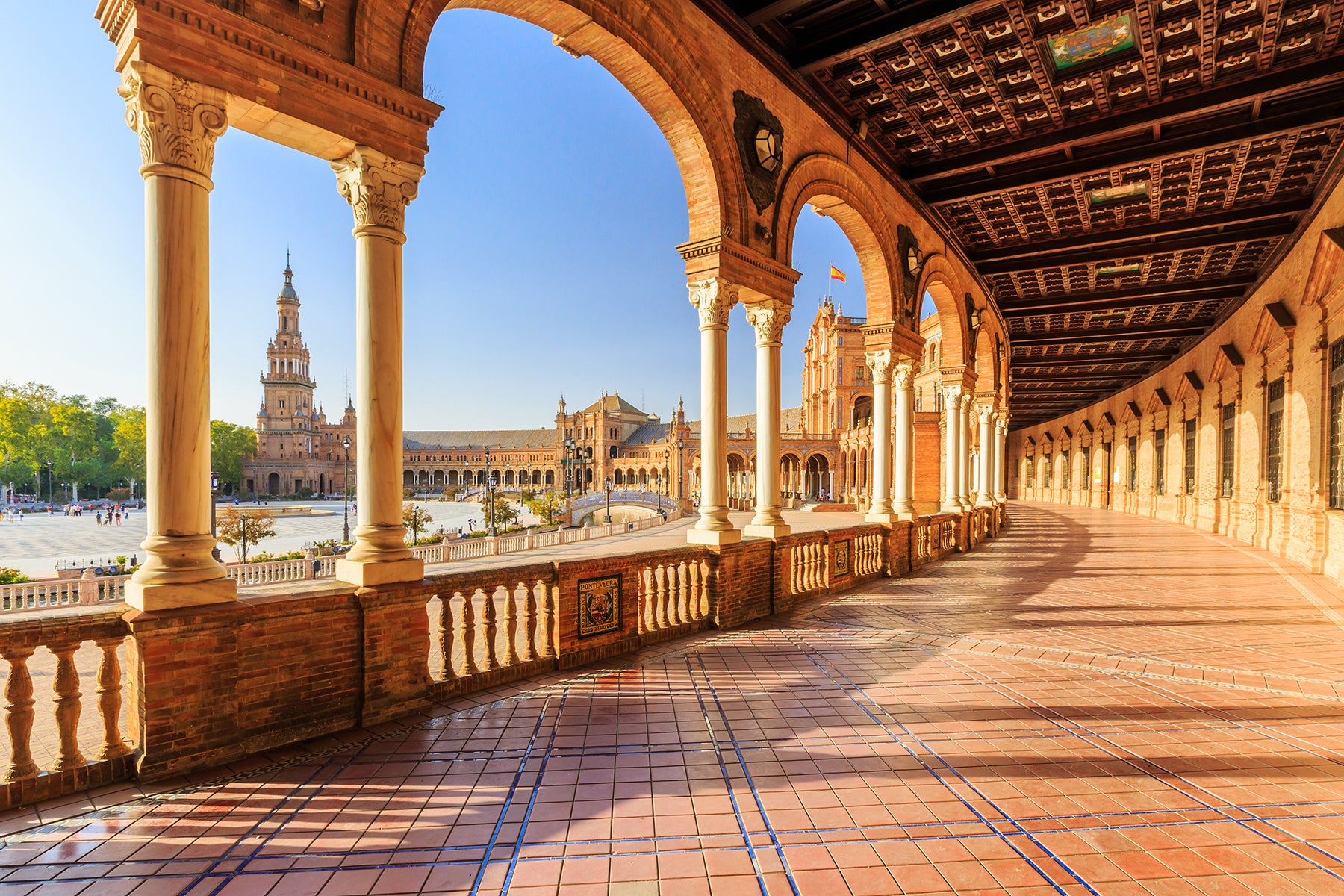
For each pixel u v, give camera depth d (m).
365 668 4.65
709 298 7.87
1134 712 4.97
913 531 12.64
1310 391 12.56
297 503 98.38
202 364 4.07
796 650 6.73
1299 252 13.39
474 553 26.00
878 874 2.96
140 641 3.74
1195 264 16.08
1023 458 56.12
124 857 3.06
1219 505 20.19
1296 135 9.98
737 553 7.99
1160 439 27.89
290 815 3.45
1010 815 3.46
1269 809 3.54
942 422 34.41
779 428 9.00
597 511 60.59
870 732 4.58
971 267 15.95
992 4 7.57
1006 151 11.00
